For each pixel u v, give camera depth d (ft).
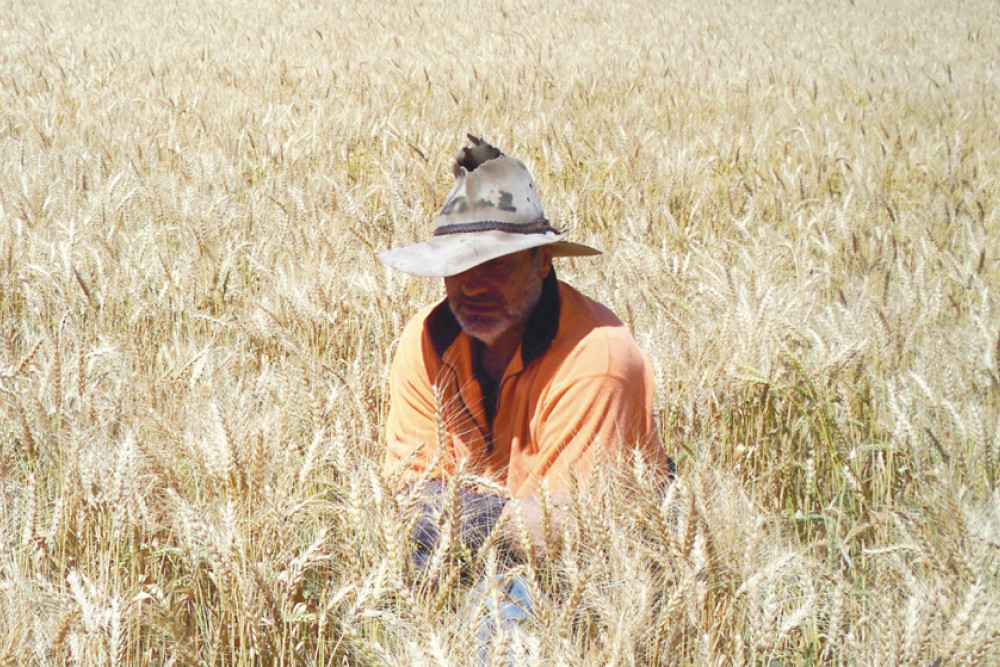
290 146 26.94
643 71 49.39
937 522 9.82
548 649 7.75
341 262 17.49
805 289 15.31
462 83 43.83
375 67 51.65
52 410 10.96
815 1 106.63
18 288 16.48
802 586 8.63
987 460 11.27
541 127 31.19
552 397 9.38
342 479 10.05
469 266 8.97
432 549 9.16
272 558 8.78
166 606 8.43
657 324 12.94
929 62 63.31
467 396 10.02
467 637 7.67
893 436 11.78
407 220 19.33
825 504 11.85
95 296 15.64
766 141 33.04
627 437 9.45
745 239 20.95
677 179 25.21
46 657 8.12
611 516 8.41
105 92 36.42
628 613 7.75
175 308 15.84
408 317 14.11
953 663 7.45
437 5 90.79
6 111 32.91
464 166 9.80
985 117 41.19
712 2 102.53
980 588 7.59
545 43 64.59
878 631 8.18
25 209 19.69
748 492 11.19
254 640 8.24
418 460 10.15
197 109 32.86
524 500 9.25
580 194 22.77
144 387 11.62
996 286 18.25
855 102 46.75
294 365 12.82
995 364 12.92
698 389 12.00
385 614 8.04
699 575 8.04
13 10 74.64
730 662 8.09
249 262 17.80
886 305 15.08
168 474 9.45
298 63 50.80
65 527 9.40
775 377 12.41
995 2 108.78
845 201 22.08
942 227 22.44
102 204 19.33
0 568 9.12
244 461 9.23
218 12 78.84
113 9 78.48
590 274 17.02
